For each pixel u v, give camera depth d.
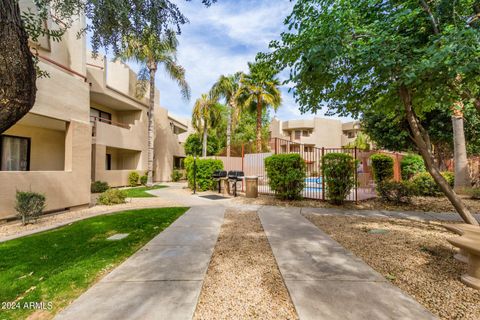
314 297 2.36
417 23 4.02
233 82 19.92
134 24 3.68
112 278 2.80
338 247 3.83
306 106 5.23
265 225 5.28
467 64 3.07
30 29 3.38
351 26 3.92
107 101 15.05
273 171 8.45
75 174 7.36
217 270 3.03
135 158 17.06
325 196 8.04
